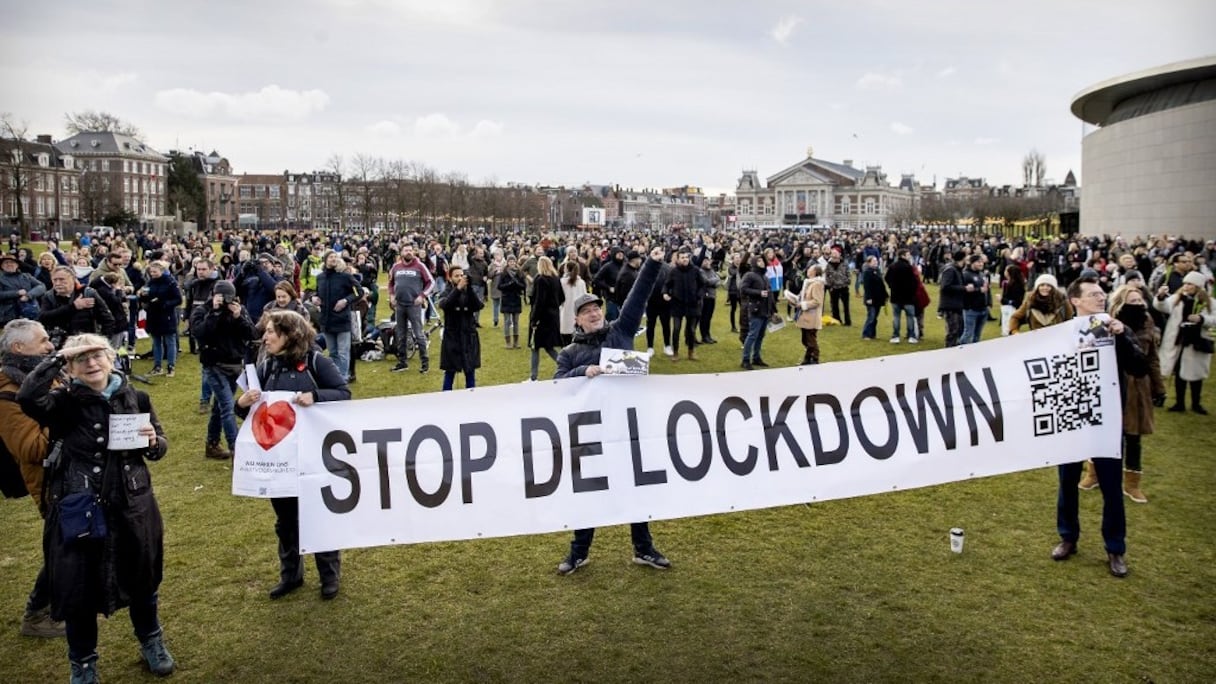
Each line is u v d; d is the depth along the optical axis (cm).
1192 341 1135
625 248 2723
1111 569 618
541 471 550
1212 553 655
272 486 531
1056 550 647
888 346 1795
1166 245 3059
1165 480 848
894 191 17200
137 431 457
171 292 1393
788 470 571
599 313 622
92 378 452
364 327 1717
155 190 11881
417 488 539
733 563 647
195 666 494
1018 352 605
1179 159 5309
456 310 1146
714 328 2161
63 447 452
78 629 450
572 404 555
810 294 1419
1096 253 2450
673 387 564
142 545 461
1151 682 469
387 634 532
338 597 588
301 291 1981
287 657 504
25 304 1382
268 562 648
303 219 14688
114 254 1316
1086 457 611
